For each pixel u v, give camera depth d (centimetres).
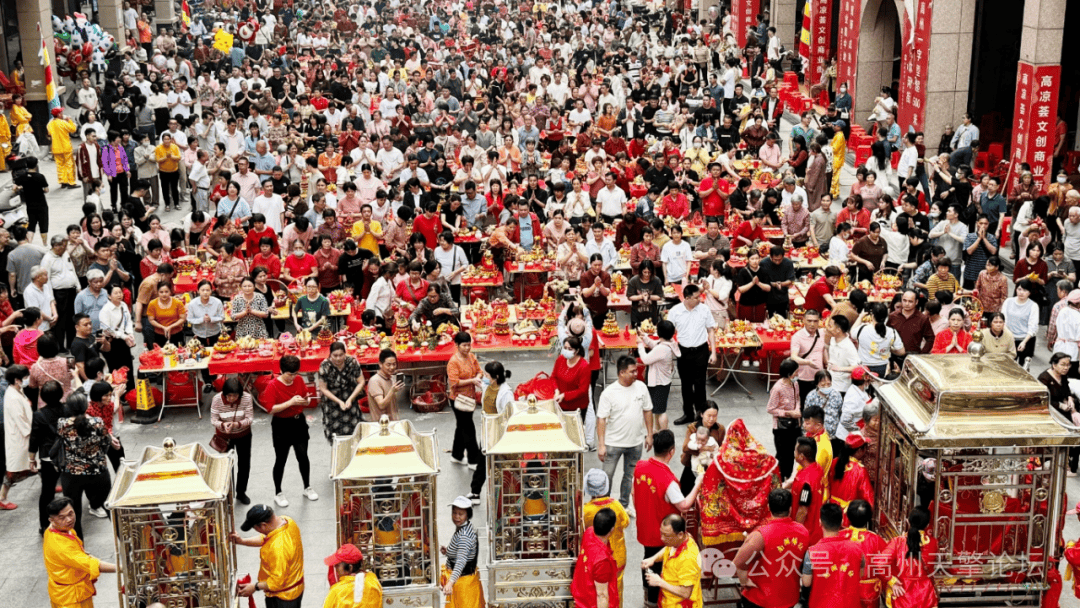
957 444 893
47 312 1599
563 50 4594
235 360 1488
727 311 1628
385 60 3922
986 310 1623
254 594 1077
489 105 3344
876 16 3297
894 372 1414
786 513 937
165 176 2512
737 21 4612
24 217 2275
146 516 898
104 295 1538
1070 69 2997
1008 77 3131
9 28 3144
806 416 1048
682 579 912
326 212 1856
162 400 1507
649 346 1443
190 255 1923
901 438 952
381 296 1644
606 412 1164
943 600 935
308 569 1120
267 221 2050
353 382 1307
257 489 1296
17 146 2812
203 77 3331
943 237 1852
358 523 960
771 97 3206
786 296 1631
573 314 1372
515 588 982
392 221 2014
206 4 5894
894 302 1468
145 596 911
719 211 2164
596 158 2308
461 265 1834
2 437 1260
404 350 1502
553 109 2864
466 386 1285
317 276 1789
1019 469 914
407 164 2425
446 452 1387
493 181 2069
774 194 2061
